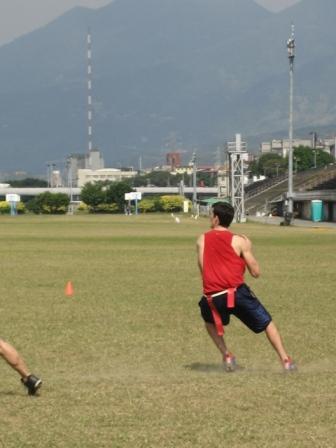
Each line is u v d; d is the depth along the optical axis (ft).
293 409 45.14
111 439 39.83
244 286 55.62
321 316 85.30
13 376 54.85
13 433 40.83
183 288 114.42
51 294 106.63
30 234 309.42
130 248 216.13
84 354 63.82
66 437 40.16
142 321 81.71
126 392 49.42
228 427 41.68
